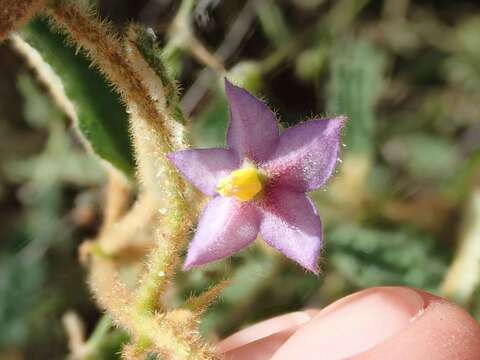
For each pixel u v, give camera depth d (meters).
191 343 0.07
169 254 0.07
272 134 0.06
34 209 0.13
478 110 0.14
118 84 0.07
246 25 0.12
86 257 0.09
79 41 0.07
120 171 0.09
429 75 0.14
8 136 0.13
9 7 0.06
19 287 0.12
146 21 0.12
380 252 0.11
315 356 0.07
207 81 0.11
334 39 0.13
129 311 0.07
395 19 0.14
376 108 0.14
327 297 0.11
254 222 0.06
